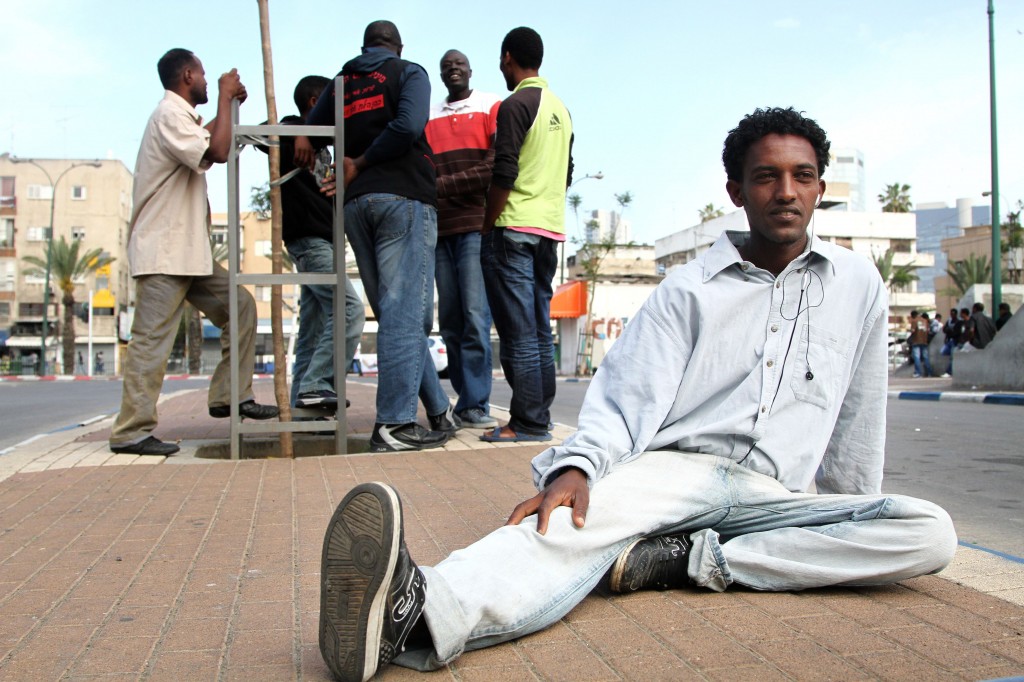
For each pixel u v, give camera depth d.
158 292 4.84
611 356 2.36
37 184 55.28
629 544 2.18
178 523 3.20
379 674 1.78
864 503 2.21
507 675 1.76
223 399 5.19
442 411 5.65
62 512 3.42
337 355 4.91
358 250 4.99
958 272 53.12
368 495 1.64
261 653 1.90
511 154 4.91
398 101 4.87
